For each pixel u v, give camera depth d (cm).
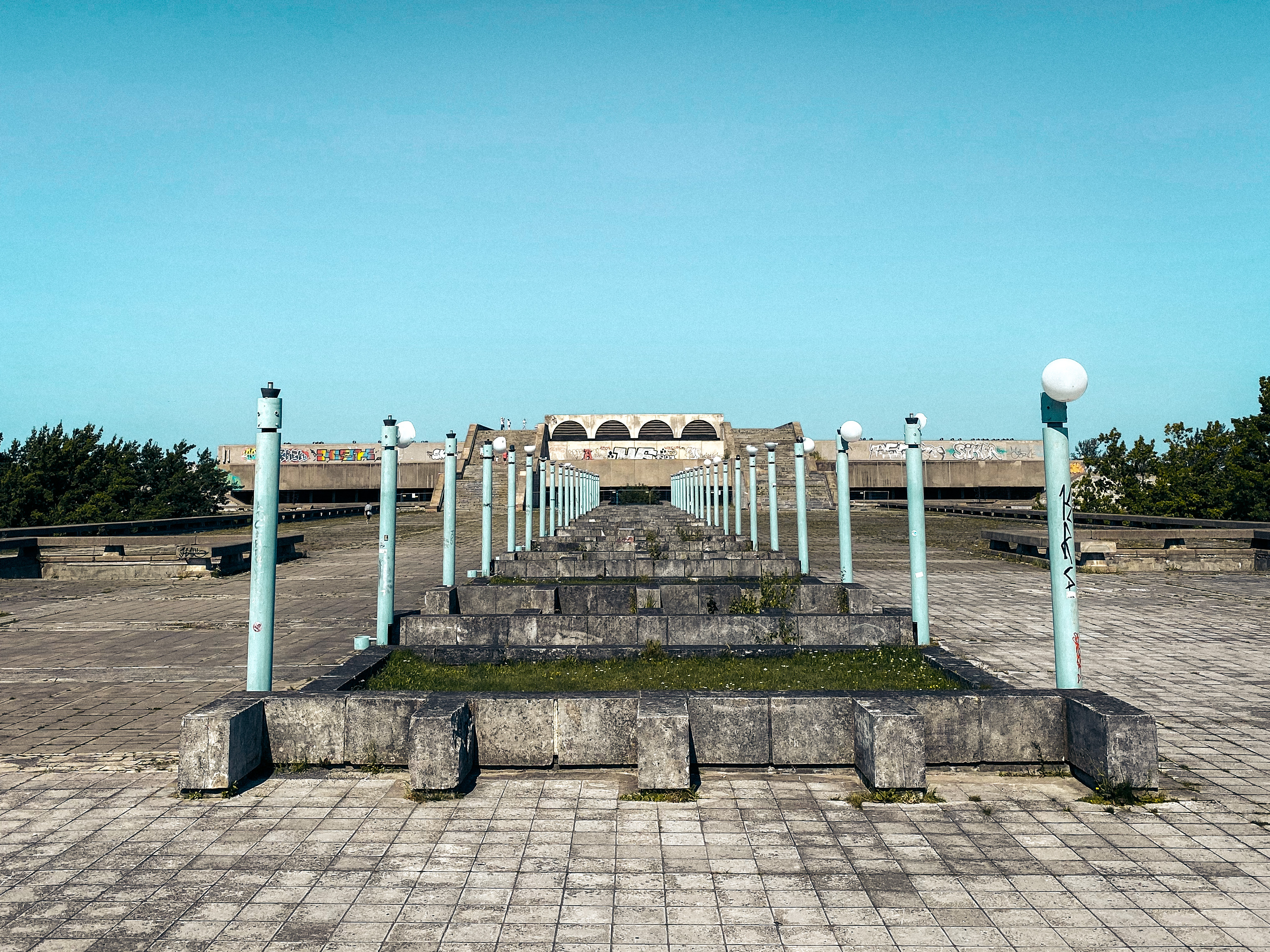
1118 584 2162
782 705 743
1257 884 528
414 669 1060
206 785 684
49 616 1731
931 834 605
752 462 2588
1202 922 482
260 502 867
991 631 1496
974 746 735
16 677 1186
